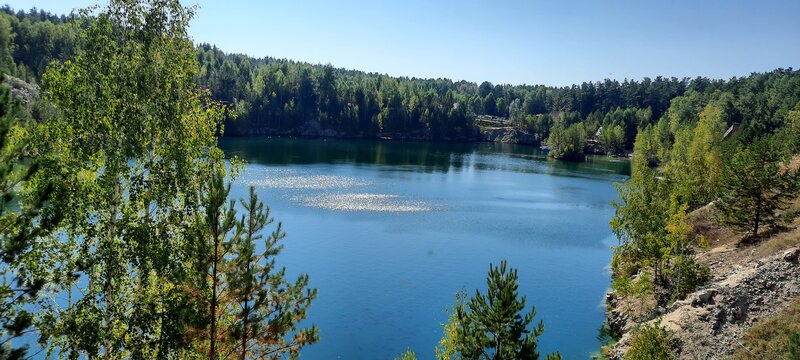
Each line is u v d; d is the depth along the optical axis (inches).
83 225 689.0
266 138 7578.7
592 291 1809.8
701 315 1139.9
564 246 2397.9
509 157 6953.7
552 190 4126.5
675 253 1560.0
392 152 6771.7
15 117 522.6
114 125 727.1
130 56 776.3
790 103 5600.4
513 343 711.1
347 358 1283.2
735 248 1627.7
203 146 822.5
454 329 902.4
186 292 626.2
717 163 2439.7
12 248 522.0
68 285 677.9
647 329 1107.3
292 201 3137.3
